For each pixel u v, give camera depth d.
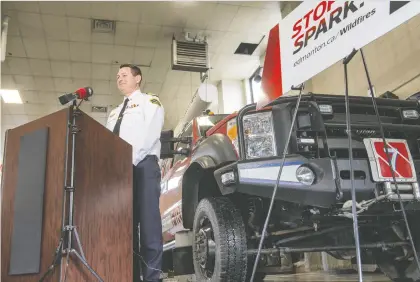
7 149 1.98
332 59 1.55
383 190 2.06
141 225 2.28
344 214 2.11
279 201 2.45
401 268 2.74
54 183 1.76
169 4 6.62
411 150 2.27
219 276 2.29
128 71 2.65
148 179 2.33
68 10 6.66
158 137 2.42
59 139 1.81
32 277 1.70
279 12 6.93
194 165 2.82
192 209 2.97
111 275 1.84
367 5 1.44
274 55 1.86
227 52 8.33
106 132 1.99
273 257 3.01
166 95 10.43
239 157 2.38
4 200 1.89
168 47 7.99
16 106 10.66
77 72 8.92
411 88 4.18
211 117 3.42
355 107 2.32
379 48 4.69
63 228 1.66
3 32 6.53
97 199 1.87
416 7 1.28
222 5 6.71
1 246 1.83
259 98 1.91
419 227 2.47
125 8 6.69
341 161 2.07
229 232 2.35
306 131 2.19
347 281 3.05
